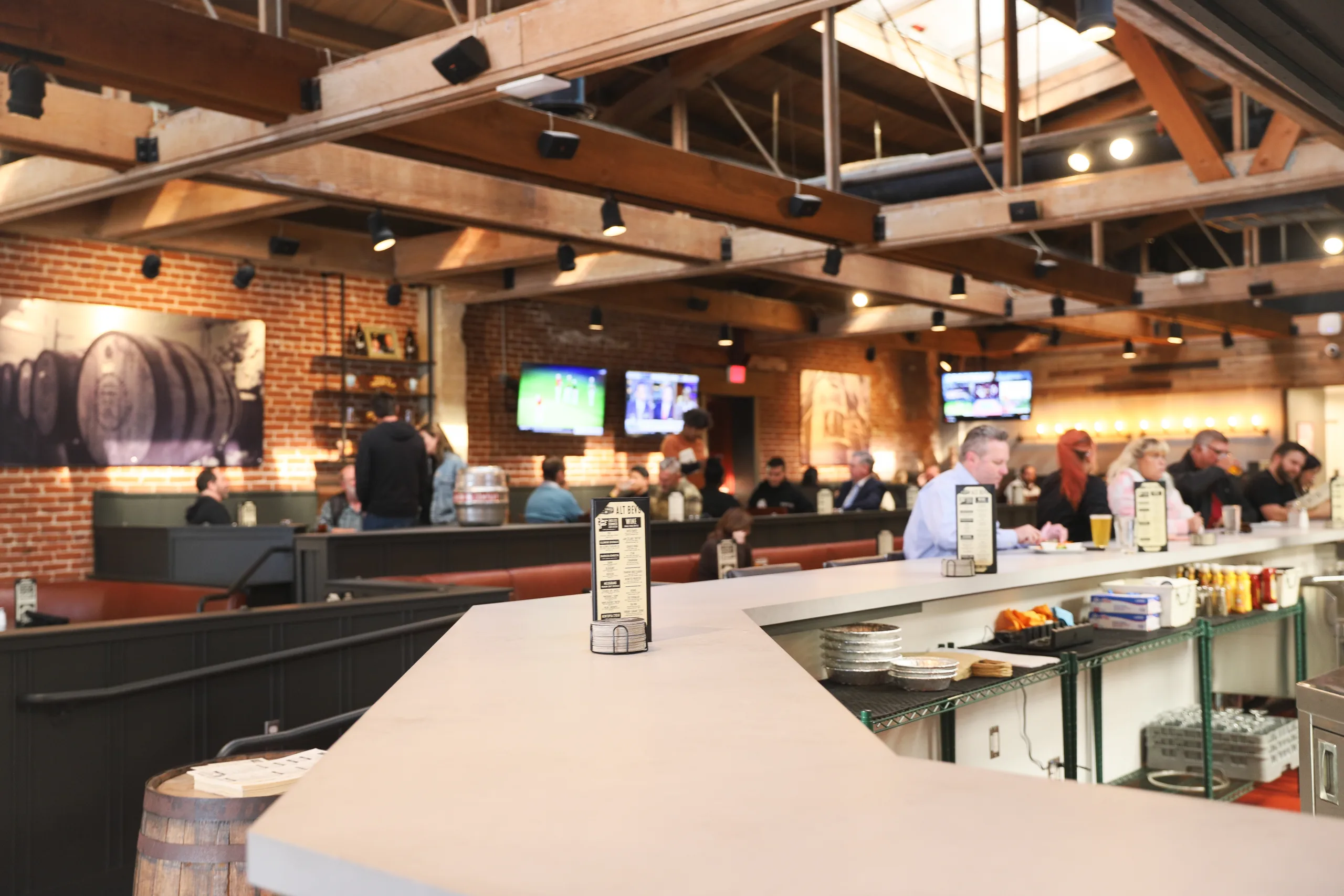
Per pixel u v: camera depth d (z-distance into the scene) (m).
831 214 6.69
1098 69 9.79
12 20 3.49
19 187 5.89
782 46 8.91
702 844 0.85
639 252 7.37
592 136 5.39
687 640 2.07
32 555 7.60
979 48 6.93
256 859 0.90
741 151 10.72
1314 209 6.48
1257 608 4.61
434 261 8.24
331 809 0.96
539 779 1.06
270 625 3.86
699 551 7.30
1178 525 5.11
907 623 3.25
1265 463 14.12
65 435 7.72
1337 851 0.80
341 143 4.58
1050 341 13.31
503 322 10.64
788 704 1.42
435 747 1.20
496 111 4.97
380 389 9.38
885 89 9.95
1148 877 0.76
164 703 3.58
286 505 8.84
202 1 6.67
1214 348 14.51
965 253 8.37
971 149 6.79
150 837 1.92
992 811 0.92
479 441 10.39
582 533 6.72
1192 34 3.25
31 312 7.58
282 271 8.95
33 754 3.29
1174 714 4.67
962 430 15.81
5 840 3.22
